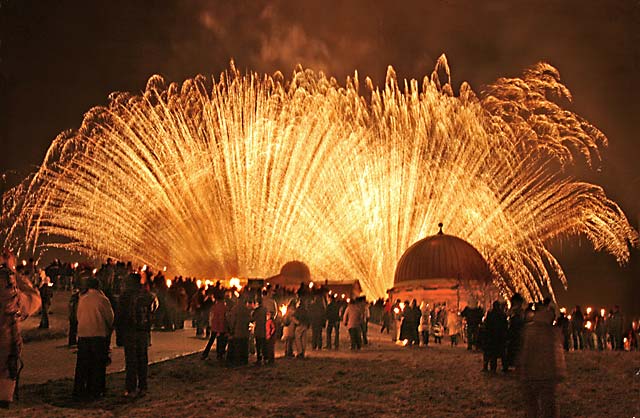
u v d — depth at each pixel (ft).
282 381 58.29
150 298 49.73
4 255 43.45
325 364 70.23
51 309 100.58
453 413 46.01
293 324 76.02
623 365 72.69
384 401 50.03
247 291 75.46
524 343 38.93
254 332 69.21
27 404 43.96
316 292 89.66
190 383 55.77
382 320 130.41
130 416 42.37
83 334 47.14
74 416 40.96
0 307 41.63
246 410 45.16
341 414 44.93
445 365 71.20
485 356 66.18
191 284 98.99
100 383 47.60
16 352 41.88
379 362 73.10
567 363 74.64
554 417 37.86
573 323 103.60
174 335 87.81
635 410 47.98
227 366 65.87
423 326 102.78
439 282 142.72
